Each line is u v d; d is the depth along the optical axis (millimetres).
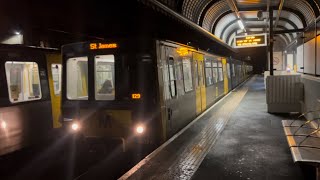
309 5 14742
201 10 16406
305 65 9406
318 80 6410
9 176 6492
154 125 6344
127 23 10484
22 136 7738
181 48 8422
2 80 7207
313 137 5129
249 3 17312
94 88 6707
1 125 7082
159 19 10023
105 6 7891
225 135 6938
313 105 7121
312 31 7844
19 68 7801
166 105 6754
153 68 6332
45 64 8820
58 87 9398
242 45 24297
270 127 7734
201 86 10719
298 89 9492
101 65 6656
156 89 6332
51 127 8852
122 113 6484
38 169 6805
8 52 7465
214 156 5410
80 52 6812
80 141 6855
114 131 6570
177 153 5598
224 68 16781
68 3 7609
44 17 9031
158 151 5727
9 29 9227
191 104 9195
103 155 6750
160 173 4625
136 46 6398
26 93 8000
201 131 7371
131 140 6453
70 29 11203
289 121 6582
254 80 31641
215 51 23906
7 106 7305
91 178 5934
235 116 9406
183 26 11883
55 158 7523
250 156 5383
